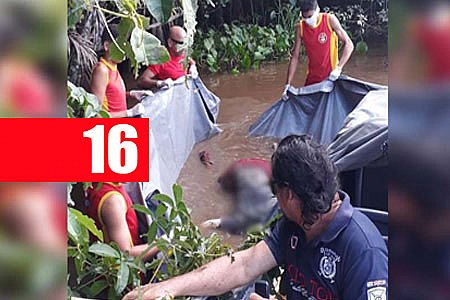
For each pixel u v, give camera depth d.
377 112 3.42
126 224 2.37
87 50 2.85
